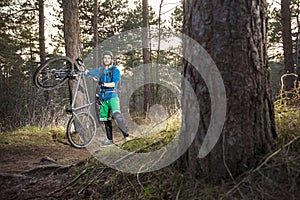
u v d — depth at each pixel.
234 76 2.35
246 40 2.35
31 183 3.81
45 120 10.22
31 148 6.65
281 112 3.09
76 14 8.66
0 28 15.02
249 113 2.36
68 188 3.37
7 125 11.16
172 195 2.50
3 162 5.37
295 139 2.41
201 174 2.47
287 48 11.52
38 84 5.27
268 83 2.51
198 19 2.47
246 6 2.36
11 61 16.64
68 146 6.93
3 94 14.90
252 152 2.36
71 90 7.77
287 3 11.54
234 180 2.32
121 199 2.81
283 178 2.21
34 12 15.66
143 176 2.96
